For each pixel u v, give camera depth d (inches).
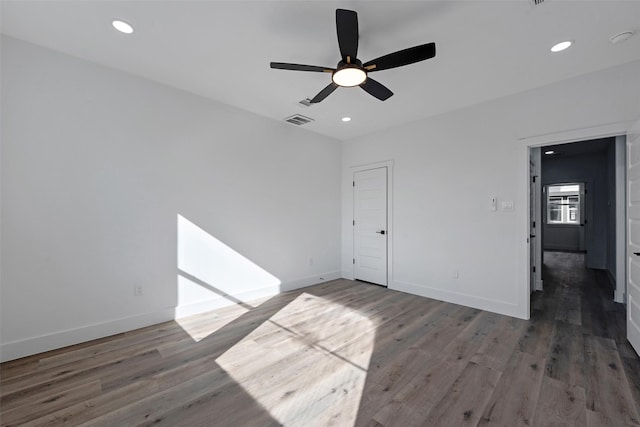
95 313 107.3
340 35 72.5
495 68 107.6
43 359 92.4
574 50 96.0
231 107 146.6
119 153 112.7
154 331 114.4
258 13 79.6
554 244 339.9
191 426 64.1
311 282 187.8
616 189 150.6
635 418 65.2
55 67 99.4
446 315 131.6
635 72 102.8
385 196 182.4
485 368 86.7
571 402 70.9
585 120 112.3
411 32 87.4
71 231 102.5
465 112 145.2
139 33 89.0
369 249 192.5
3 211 91.0
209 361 91.7
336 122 169.8
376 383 79.7
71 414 67.8
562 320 124.3
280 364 89.8
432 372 84.8
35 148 96.0
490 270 137.0
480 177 140.0
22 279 94.0
